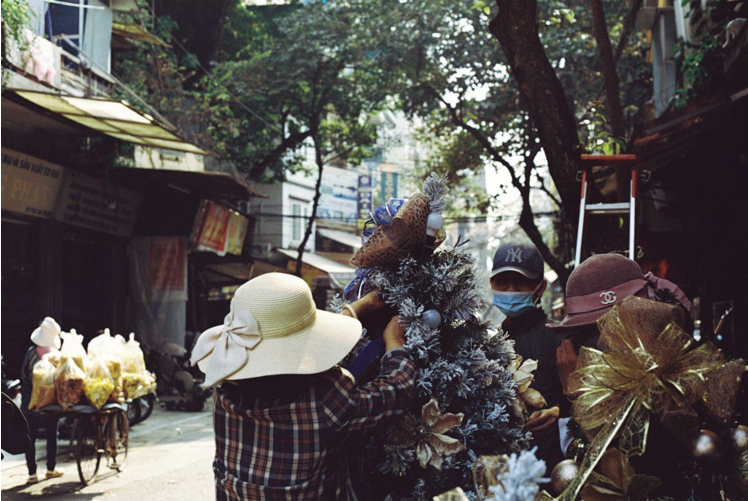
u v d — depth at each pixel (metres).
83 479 6.58
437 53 16.91
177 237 14.73
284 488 1.92
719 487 1.82
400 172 37.41
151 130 10.74
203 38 19.09
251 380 1.96
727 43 8.11
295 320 1.95
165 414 12.35
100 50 12.16
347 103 19.95
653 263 11.59
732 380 1.80
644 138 7.11
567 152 5.34
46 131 10.95
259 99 19.33
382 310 2.29
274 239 25.36
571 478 1.90
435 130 18.09
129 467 7.52
